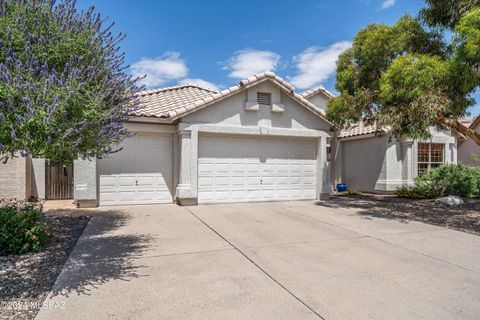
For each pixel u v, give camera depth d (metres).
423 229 8.44
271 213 10.62
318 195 14.07
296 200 13.80
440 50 10.25
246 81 12.29
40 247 6.37
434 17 10.09
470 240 7.33
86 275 5.01
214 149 12.45
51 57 5.06
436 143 17.61
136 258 5.87
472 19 7.85
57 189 14.12
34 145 4.51
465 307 4.02
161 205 11.95
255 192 13.06
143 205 11.91
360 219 9.75
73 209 10.98
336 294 4.38
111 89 5.40
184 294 4.34
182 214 10.24
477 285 4.72
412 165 16.83
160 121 11.81
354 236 7.63
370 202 13.65
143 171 12.07
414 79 8.70
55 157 5.21
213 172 12.41
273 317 3.74
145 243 6.89
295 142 13.81
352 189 19.16
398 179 16.89
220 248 6.55
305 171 14.01
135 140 11.98
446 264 5.65
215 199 12.42
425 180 15.09
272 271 5.24
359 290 4.51
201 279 4.88
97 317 3.71
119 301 4.12
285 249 6.51
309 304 4.07
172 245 6.75
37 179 13.85
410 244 6.96
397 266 5.52
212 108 12.13
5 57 4.76
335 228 8.48
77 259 5.78
